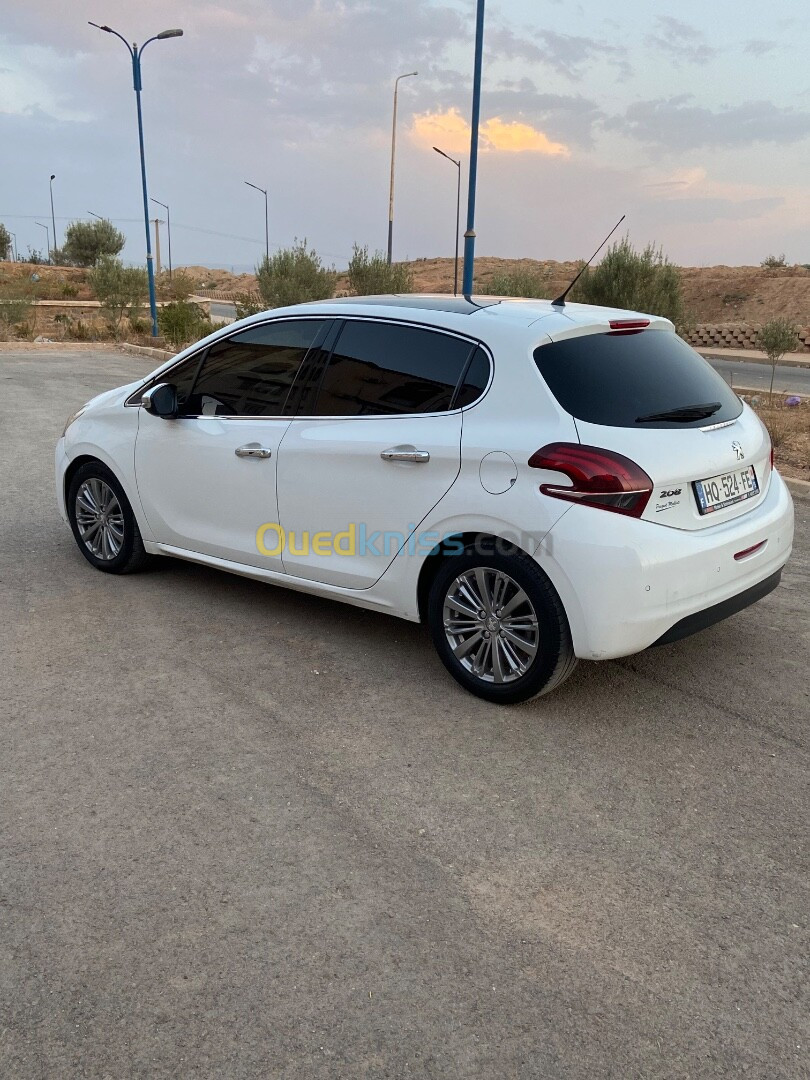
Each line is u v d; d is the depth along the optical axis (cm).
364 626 480
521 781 332
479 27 1499
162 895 267
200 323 2634
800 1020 226
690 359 412
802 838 302
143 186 2706
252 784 327
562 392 353
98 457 537
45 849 287
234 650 445
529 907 265
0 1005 226
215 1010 225
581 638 347
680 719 382
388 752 351
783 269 5116
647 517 342
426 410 389
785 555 417
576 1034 220
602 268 2008
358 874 278
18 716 373
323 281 2789
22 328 2745
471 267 1617
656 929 257
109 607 500
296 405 441
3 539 629
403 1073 208
